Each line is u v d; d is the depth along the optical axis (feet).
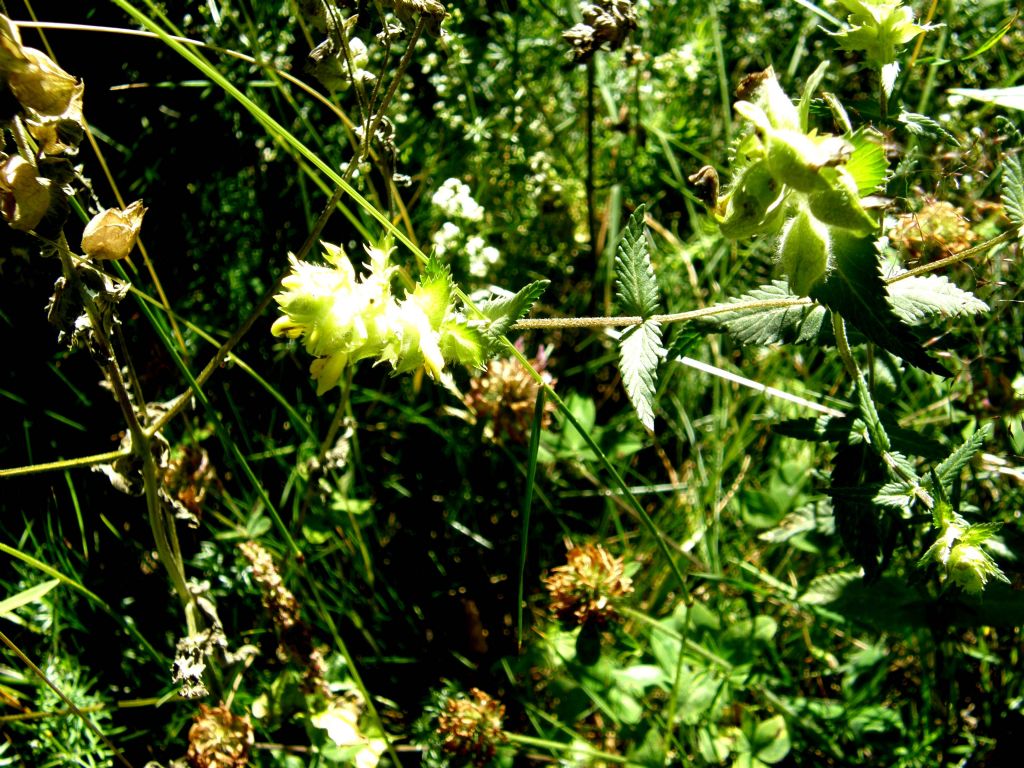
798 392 1.28
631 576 1.24
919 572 0.99
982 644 1.12
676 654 1.13
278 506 1.25
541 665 1.15
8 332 1.17
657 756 1.09
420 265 1.25
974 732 1.13
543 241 1.41
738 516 1.25
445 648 1.23
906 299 0.94
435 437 1.31
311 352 0.79
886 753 1.12
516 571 1.27
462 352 0.87
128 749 1.11
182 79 1.23
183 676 0.98
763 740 1.09
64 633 1.14
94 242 0.83
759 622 1.14
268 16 1.26
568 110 1.43
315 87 1.26
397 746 1.15
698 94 1.45
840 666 1.18
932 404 1.20
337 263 0.79
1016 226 0.94
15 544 1.14
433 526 1.29
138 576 1.17
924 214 1.09
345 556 1.24
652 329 0.95
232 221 1.27
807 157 0.71
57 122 0.78
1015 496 1.14
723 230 0.75
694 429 1.33
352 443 1.27
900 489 0.92
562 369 1.38
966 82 1.32
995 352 1.14
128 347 1.22
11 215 0.79
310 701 1.13
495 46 1.38
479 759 1.10
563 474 1.32
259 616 1.17
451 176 1.36
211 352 1.26
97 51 1.20
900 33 0.89
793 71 1.36
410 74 1.33
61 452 1.19
